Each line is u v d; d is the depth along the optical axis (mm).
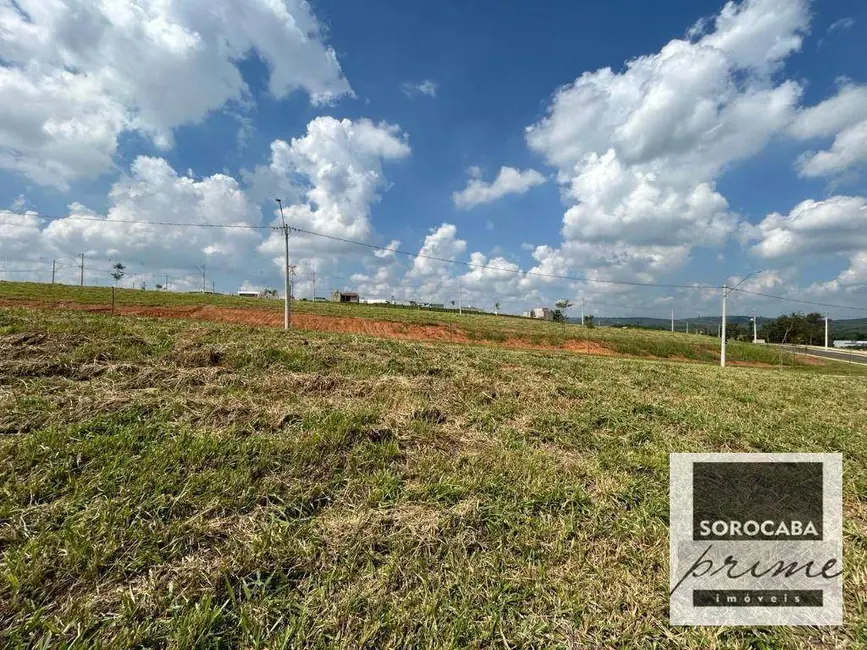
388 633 2129
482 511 3195
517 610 2312
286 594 2318
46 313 10555
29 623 2016
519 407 6336
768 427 6379
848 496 3967
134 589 2266
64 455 3412
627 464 4414
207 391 5402
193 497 3066
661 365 15766
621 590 2535
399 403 5777
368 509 3119
